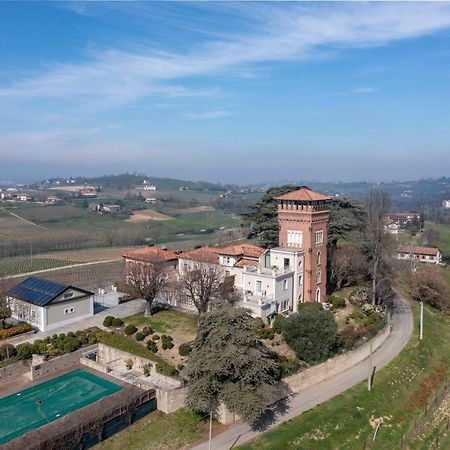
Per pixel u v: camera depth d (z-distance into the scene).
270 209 84.25
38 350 54.56
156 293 70.69
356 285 89.12
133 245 187.25
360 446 46.72
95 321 67.81
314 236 74.00
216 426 46.50
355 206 86.81
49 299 64.69
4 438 39.78
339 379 58.22
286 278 70.06
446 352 72.25
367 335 67.00
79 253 158.62
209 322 46.56
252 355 44.94
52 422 41.19
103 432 42.12
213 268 69.75
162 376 50.62
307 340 56.56
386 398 55.09
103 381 50.91
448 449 49.00
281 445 44.22
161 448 42.16
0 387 49.59
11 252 156.38
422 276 97.25
